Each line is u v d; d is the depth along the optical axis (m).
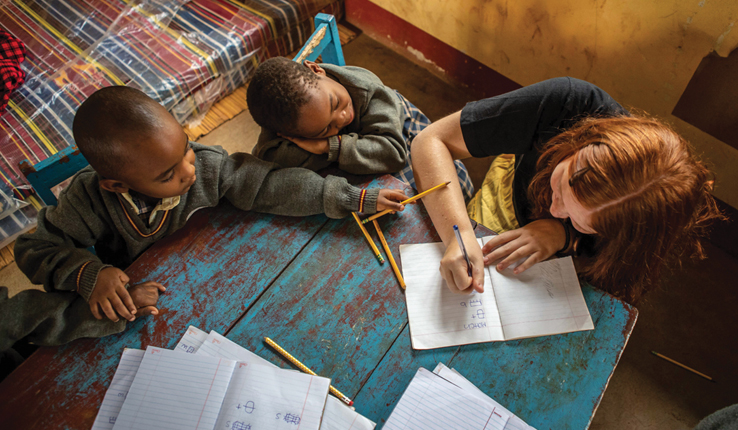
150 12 2.15
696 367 1.52
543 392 0.78
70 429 0.77
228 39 2.08
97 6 2.18
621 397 1.49
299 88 1.05
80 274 0.87
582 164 0.77
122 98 0.77
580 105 0.95
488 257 0.92
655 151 0.71
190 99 2.05
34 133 1.77
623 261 0.84
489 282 0.90
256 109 1.12
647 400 1.48
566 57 1.75
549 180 0.92
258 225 1.01
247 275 0.94
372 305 0.89
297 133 1.13
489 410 0.73
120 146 0.77
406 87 2.36
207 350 0.83
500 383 0.79
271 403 0.74
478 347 0.83
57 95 1.88
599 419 1.47
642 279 0.90
